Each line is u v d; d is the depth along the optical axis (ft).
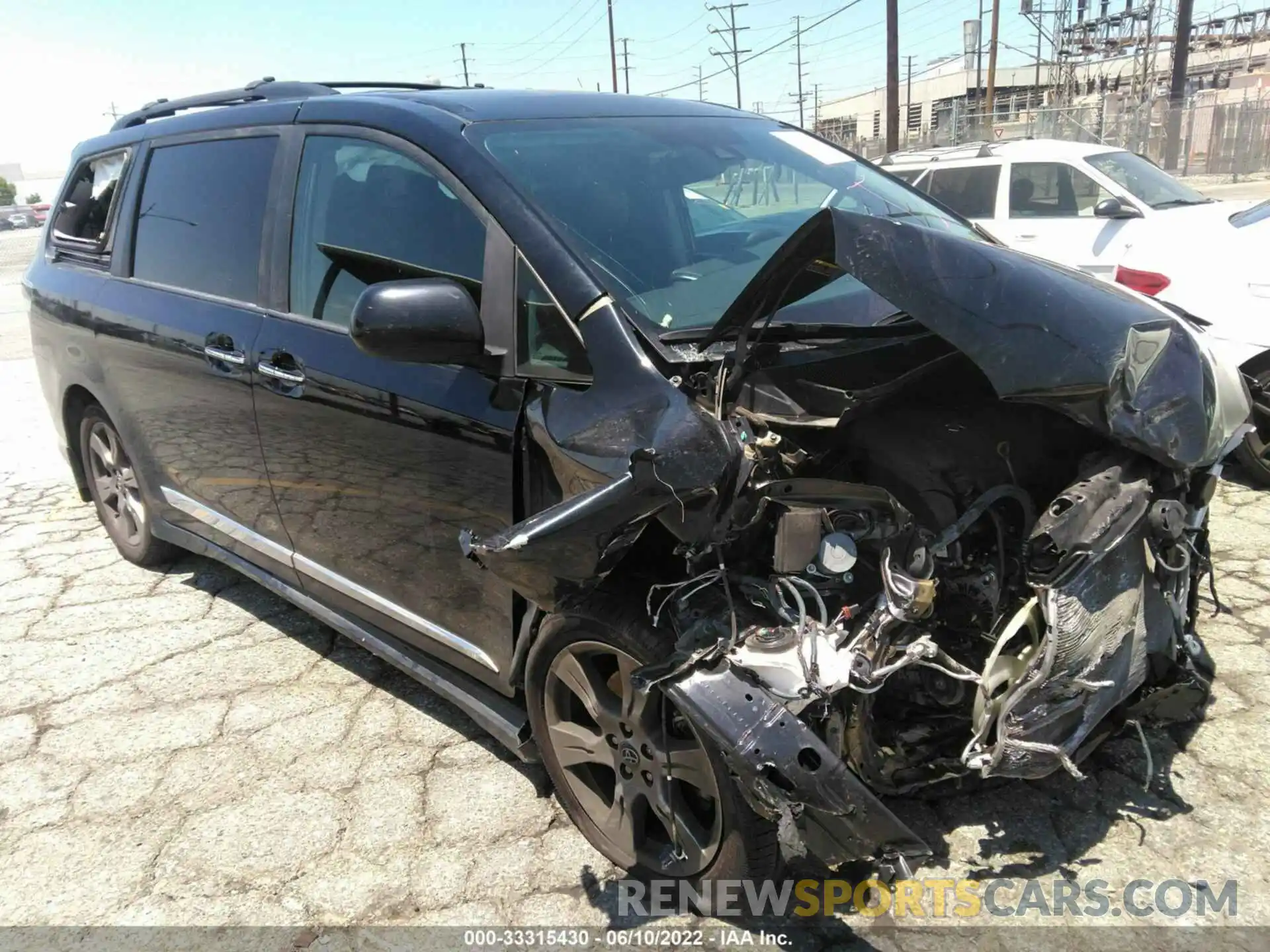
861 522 6.57
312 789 9.59
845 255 7.01
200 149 11.93
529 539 6.66
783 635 6.51
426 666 9.86
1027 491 7.55
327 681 11.62
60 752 10.43
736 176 9.99
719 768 6.97
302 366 9.82
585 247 8.16
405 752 10.14
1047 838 8.34
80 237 14.48
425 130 9.12
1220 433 7.59
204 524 12.65
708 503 6.51
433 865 8.49
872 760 7.04
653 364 7.30
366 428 9.20
